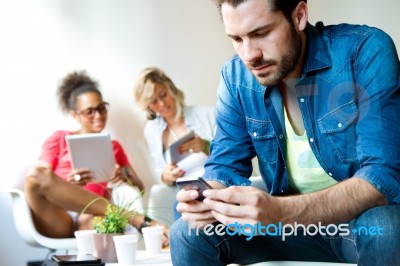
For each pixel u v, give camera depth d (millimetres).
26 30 3963
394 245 1419
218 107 1869
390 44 1622
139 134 4121
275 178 1794
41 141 3924
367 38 1636
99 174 3531
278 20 1521
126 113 4133
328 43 1678
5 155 3875
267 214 1451
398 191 1484
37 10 3986
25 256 3824
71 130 3963
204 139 3719
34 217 3275
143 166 4117
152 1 4223
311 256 1724
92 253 2404
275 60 1539
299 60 1655
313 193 1485
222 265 1709
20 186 3367
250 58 1538
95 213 3316
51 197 3260
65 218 3352
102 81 4121
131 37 4180
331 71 1657
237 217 1470
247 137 1832
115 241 2188
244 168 1844
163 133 3955
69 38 4047
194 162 3541
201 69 4324
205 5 4328
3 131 3885
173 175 3479
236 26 1521
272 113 1733
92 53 4098
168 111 3910
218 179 1760
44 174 3262
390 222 1427
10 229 3814
